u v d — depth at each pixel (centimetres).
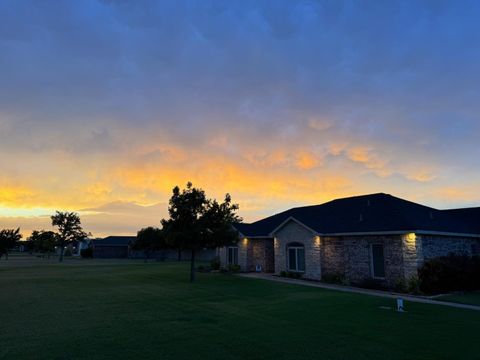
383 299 1545
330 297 1572
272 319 1097
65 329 955
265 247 3075
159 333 916
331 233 2286
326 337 891
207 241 2361
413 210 2270
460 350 793
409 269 1866
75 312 1191
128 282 2158
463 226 2330
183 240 2286
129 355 741
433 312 1245
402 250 1916
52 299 1473
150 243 5728
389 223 2039
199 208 2411
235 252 3297
